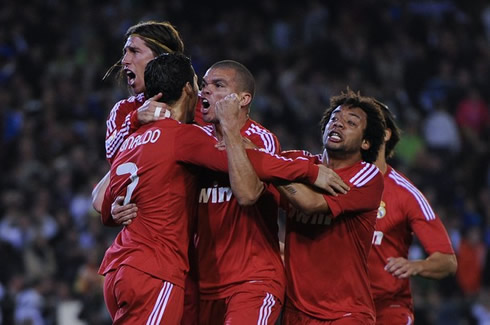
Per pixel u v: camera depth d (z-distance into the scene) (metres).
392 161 53.47
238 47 58.31
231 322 18.61
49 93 51.91
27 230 43.84
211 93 19.27
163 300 18.23
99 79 53.94
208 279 19.41
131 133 19.77
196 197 19.30
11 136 50.16
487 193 54.59
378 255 22.00
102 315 38.94
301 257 19.61
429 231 22.05
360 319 19.33
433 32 65.69
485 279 47.03
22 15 56.94
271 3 63.25
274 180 18.38
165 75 19.12
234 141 18.03
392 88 58.88
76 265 42.03
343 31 62.78
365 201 19.06
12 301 39.88
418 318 40.78
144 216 18.62
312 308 19.45
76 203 45.81
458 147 58.22
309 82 57.25
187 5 60.69
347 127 19.53
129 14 58.31
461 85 62.00
